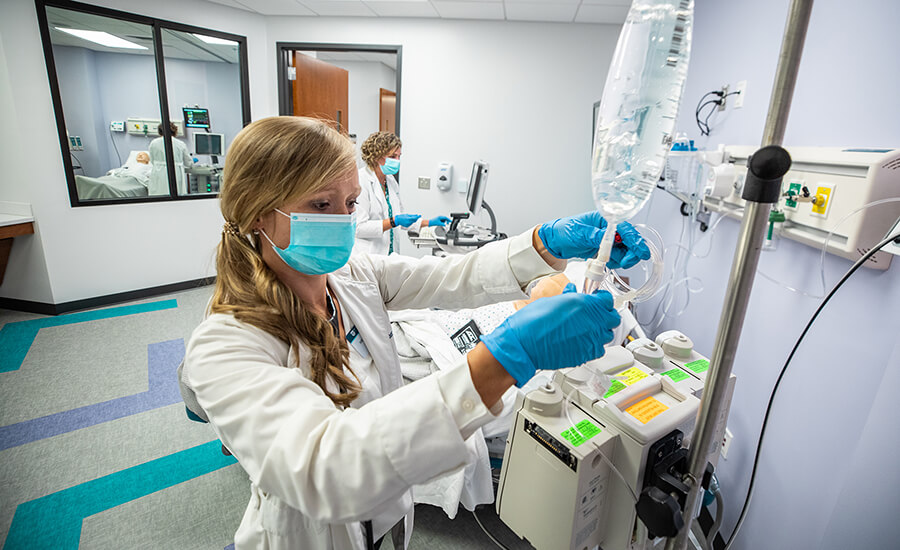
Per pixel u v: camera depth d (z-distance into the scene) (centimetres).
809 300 114
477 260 91
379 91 726
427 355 170
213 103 506
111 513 166
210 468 190
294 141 65
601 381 84
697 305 188
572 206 390
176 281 384
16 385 240
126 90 493
